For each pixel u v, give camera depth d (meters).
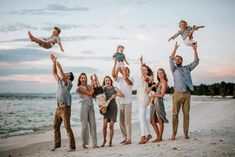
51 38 8.05
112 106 8.14
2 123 19.25
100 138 10.80
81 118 7.94
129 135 8.33
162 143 7.48
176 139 8.02
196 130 10.19
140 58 8.32
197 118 15.41
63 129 14.28
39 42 7.84
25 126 17.33
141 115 8.12
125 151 6.81
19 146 9.87
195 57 8.00
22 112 28.67
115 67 8.75
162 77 8.02
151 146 7.18
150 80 8.23
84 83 8.00
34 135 12.88
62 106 7.75
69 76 8.02
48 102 54.84
